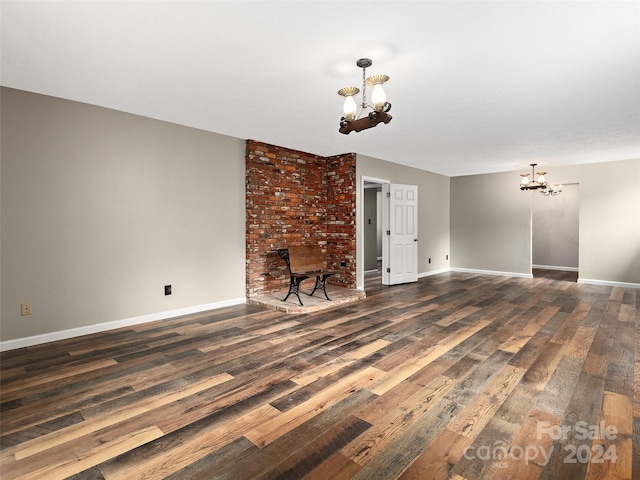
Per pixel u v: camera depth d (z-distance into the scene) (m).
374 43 2.32
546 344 3.22
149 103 3.47
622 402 2.19
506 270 7.64
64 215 3.39
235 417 2.05
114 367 2.75
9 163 3.08
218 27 2.13
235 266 4.83
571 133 4.46
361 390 2.37
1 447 1.78
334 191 5.97
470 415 2.05
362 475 1.58
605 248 6.43
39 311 3.26
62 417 2.05
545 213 8.85
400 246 6.59
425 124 4.08
